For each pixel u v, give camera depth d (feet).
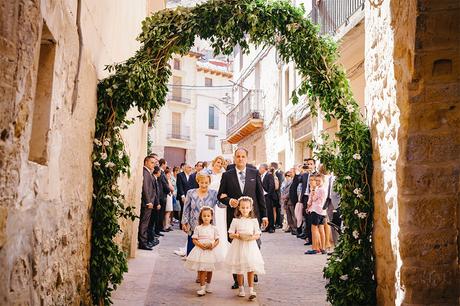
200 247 19.48
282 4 17.74
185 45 17.85
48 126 10.50
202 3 17.74
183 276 23.13
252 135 79.36
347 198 16.69
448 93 12.42
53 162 10.89
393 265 13.92
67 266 12.32
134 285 20.42
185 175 44.42
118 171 16.08
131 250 27.30
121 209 16.35
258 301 18.72
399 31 13.14
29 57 8.41
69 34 12.00
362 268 16.39
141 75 16.49
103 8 17.81
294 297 19.33
